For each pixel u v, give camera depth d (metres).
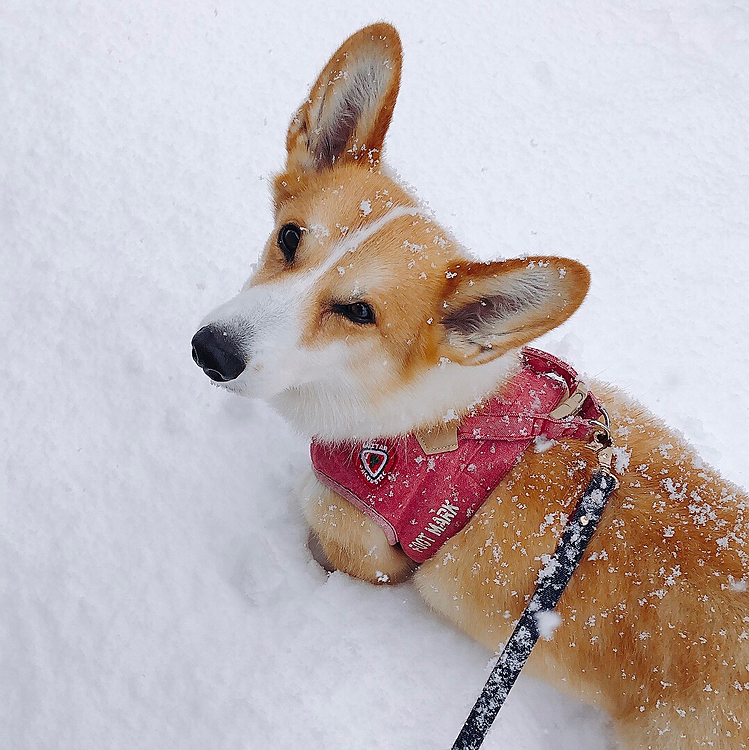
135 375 0.90
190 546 0.82
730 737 0.66
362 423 0.74
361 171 0.74
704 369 1.01
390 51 0.73
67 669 0.76
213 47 1.17
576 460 0.73
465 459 0.72
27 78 1.08
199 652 0.77
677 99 1.26
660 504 0.71
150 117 1.09
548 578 0.68
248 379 0.69
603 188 1.14
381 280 0.70
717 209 1.14
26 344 0.90
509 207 1.10
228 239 1.01
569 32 1.32
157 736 0.74
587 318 1.04
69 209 1.00
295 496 0.86
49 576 0.79
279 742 0.74
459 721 0.77
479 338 0.69
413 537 0.75
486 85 1.22
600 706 0.75
